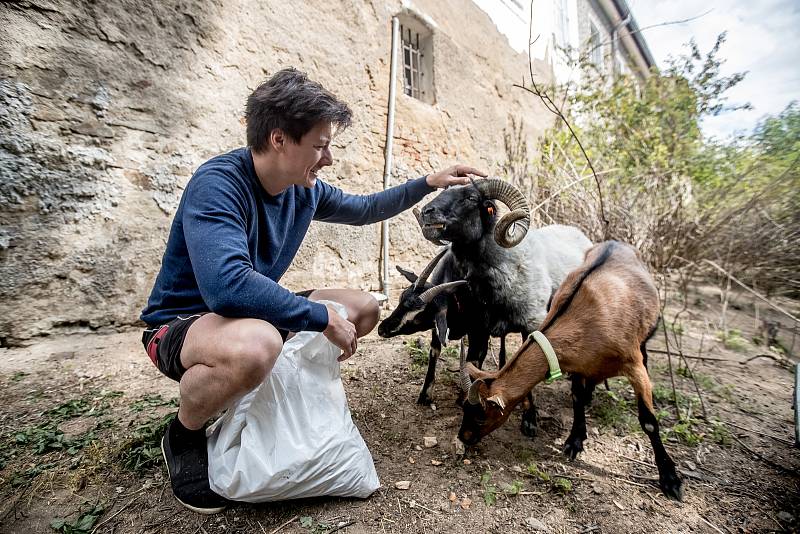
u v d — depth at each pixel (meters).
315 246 4.78
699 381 3.40
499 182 2.73
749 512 1.96
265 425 1.68
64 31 3.21
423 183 2.67
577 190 6.18
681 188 6.99
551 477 2.13
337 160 4.99
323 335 1.85
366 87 5.34
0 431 2.23
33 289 3.16
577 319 2.27
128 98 3.52
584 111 8.20
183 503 1.71
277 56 4.49
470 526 1.77
